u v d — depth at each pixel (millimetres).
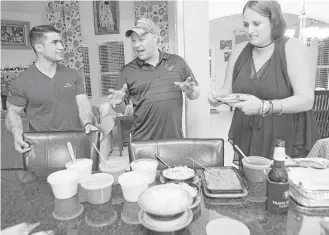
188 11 2572
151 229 767
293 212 903
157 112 2041
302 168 1104
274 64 1419
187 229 828
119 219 903
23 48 4957
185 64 2152
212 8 5301
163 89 2027
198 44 2629
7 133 2996
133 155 1473
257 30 1362
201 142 1498
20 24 4844
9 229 823
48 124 2217
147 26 1898
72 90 2281
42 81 2162
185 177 1128
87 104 2352
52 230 835
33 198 1086
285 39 1413
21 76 2158
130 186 978
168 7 4691
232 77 1621
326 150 1589
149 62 2064
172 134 2082
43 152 1615
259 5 1327
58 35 2143
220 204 975
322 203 927
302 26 4402
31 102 2178
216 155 1472
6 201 1062
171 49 4793
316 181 1008
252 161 1216
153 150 1483
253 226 833
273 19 1341
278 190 876
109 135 4406
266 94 1457
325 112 2861
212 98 1425
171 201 829
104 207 987
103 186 993
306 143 1493
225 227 758
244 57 1538
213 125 6465
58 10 4895
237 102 1287
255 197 1017
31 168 1561
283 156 889
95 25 5016
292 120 1467
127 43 5043
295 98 1304
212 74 8508
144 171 1134
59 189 1032
